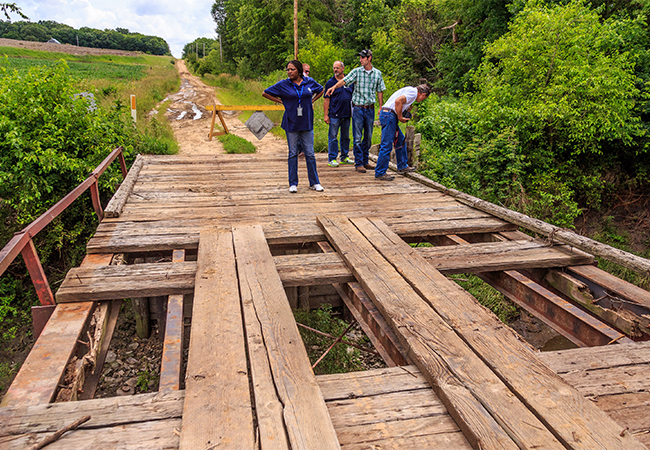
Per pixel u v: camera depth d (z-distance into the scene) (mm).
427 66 23750
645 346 2434
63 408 1792
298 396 1831
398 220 4527
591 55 10109
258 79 29828
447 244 4391
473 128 11219
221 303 2619
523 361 2096
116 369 5016
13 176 6461
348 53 25922
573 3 10320
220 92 29000
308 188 5945
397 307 2602
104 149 7512
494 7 17016
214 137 12609
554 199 10391
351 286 3104
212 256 3336
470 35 19797
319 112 13805
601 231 11523
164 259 6281
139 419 1742
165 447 1601
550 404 1808
